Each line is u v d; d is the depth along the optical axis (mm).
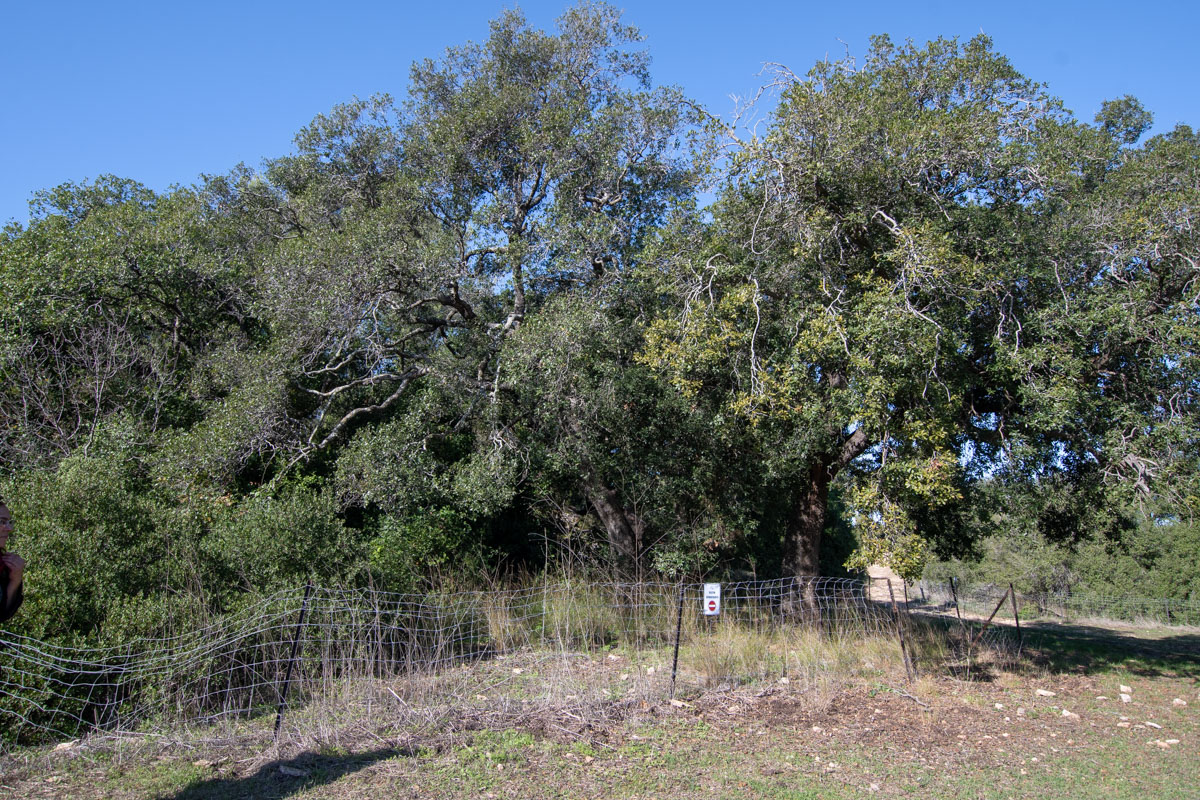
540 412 12000
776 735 6309
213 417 11625
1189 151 9750
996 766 5961
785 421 10227
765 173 9945
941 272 8375
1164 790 5578
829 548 23750
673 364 10016
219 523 8211
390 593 8117
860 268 9891
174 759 5090
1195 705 8445
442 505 12609
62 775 4770
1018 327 9234
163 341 14078
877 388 8273
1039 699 8305
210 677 6117
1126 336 8969
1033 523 12250
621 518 13641
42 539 6211
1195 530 26734
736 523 12461
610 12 15242
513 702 6484
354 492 11633
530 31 15391
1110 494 9750
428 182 13859
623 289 12172
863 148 9531
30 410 11836
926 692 8039
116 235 12891
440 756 5301
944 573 30609
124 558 6621
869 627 10023
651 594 10180
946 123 9094
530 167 14031
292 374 12133
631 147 14047
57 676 5570
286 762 5066
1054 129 9367
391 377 12812
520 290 13547
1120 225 8953
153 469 10406
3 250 12609
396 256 12109
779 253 10508
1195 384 9102
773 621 10141
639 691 6945
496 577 12148
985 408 11078
